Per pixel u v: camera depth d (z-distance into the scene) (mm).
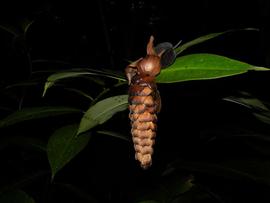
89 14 1011
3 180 390
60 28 929
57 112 276
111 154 400
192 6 1189
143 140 195
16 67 564
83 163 423
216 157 329
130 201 348
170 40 1238
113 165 395
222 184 372
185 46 237
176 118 410
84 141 241
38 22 804
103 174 396
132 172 387
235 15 1133
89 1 1001
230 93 326
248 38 1096
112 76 235
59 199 406
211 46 1142
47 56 851
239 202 362
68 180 423
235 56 1118
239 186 375
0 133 410
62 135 243
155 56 201
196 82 353
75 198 410
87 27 1006
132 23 1063
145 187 350
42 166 423
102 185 397
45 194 385
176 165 322
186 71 198
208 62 195
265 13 865
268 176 289
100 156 403
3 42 567
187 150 362
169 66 206
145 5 1171
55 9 1005
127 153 399
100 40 990
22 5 828
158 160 382
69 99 473
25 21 434
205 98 378
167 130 407
